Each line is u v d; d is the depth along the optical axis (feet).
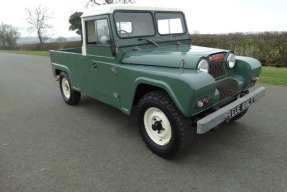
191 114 9.46
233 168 10.03
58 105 19.07
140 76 10.94
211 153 11.19
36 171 10.37
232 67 12.00
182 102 9.31
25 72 36.01
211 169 10.03
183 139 9.97
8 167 10.74
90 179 9.72
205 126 9.23
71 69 16.78
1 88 25.99
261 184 9.00
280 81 22.84
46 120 16.05
